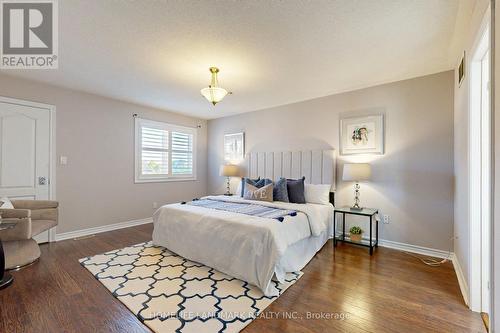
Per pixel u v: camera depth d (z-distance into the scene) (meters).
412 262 2.76
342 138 3.67
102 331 1.60
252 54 2.49
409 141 3.13
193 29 2.05
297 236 2.55
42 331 1.59
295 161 4.13
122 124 4.26
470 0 1.66
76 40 2.24
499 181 1.21
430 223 2.98
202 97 4.00
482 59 1.85
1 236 2.38
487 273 1.81
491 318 1.31
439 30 2.04
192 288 2.16
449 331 1.61
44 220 2.96
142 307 1.86
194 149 5.47
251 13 1.83
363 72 2.94
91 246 3.26
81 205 3.77
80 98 3.74
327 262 2.77
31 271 2.47
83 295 2.03
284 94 3.78
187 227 2.81
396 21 1.92
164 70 2.90
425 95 3.02
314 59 2.59
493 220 1.29
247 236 2.28
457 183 2.55
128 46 2.34
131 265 2.64
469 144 1.91
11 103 3.13
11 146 3.14
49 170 3.44
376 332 1.60
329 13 1.83
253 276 2.17
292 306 1.90
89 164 3.85
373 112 3.40
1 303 1.90
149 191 4.67
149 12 1.83
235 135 5.14
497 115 1.23
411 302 1.95
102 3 1.73
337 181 3.73
